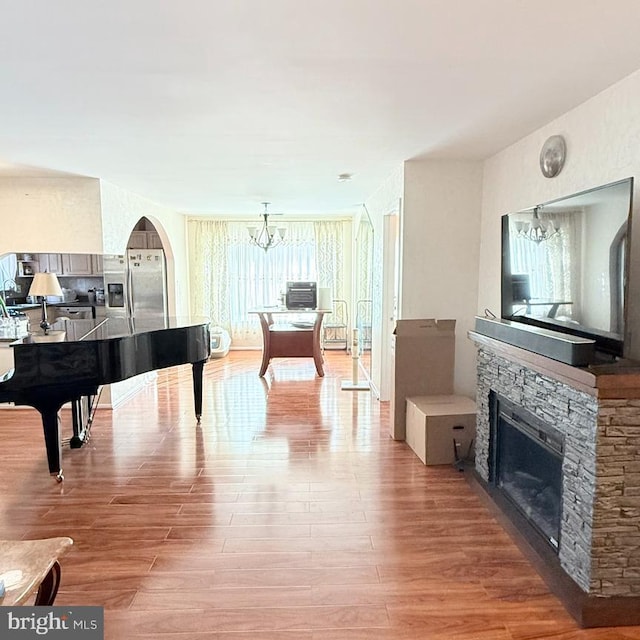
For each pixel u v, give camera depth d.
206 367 7.03
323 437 4.08
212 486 3.17
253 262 8.30
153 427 4.37
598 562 1.93
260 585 2.17
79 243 4.77
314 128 3.03
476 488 3.07
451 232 4.02
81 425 4.00
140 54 1.97
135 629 1.91
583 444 1.98
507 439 2.89
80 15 1.65
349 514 2.80
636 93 2.20
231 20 1.70
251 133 3.13
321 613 2.00
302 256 8.28
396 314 4.48
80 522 2.73
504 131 3.12
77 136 3.18
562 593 2.05
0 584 1.34
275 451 3.77
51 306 6.20
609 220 1.93
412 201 3.98
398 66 2.10
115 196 5.09
